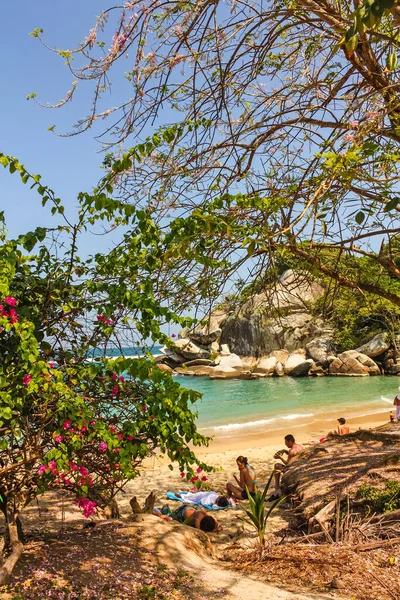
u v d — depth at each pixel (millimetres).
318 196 5344
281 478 10297
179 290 6336
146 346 4984
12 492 5031
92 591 4930
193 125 6055
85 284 4859
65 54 5828
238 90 6852
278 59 7176
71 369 4789
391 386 34281
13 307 4391
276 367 43469
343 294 8617
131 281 4980
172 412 4762
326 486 8562
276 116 6434
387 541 6410
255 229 5035
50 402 4605
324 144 5781
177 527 7121
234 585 5477
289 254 7059
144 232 4898
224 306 7289
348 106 6184
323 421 23328
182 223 4805
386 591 5348
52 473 4668
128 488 11625
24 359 4164
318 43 7035
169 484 11953
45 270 4941
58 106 5828
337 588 5480
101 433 4617
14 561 4762
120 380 5031
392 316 9172
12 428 4414
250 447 18000
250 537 8031
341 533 6906
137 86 6289
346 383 37281
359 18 3365
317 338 43688
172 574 5641
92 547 6008
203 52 6430
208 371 44750
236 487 10500
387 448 10055
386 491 7562
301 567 6137
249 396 33562
